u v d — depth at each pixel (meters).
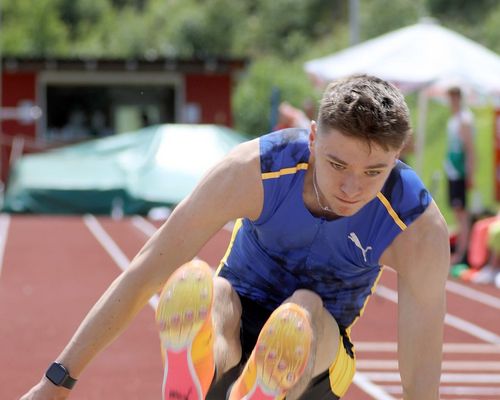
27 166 39.19
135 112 52.47
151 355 13.98
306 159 6.38
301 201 6.41
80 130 52.00
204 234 6.44
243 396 5.87
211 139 39.78
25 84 50.53
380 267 6.95
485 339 16.22
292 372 5.68
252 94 67.06
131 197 37.94
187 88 51.50
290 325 5.65
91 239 30.20
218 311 6.69
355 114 5.73
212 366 5.98
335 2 113.56
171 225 6.40
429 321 6.58
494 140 33.06
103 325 6.32
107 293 6.38
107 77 51.19
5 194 40.41
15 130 50.12
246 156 6.44
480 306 19.59
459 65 23.03
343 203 6.07
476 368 13.99
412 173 6.55
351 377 7.19
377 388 12.54
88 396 11.69
